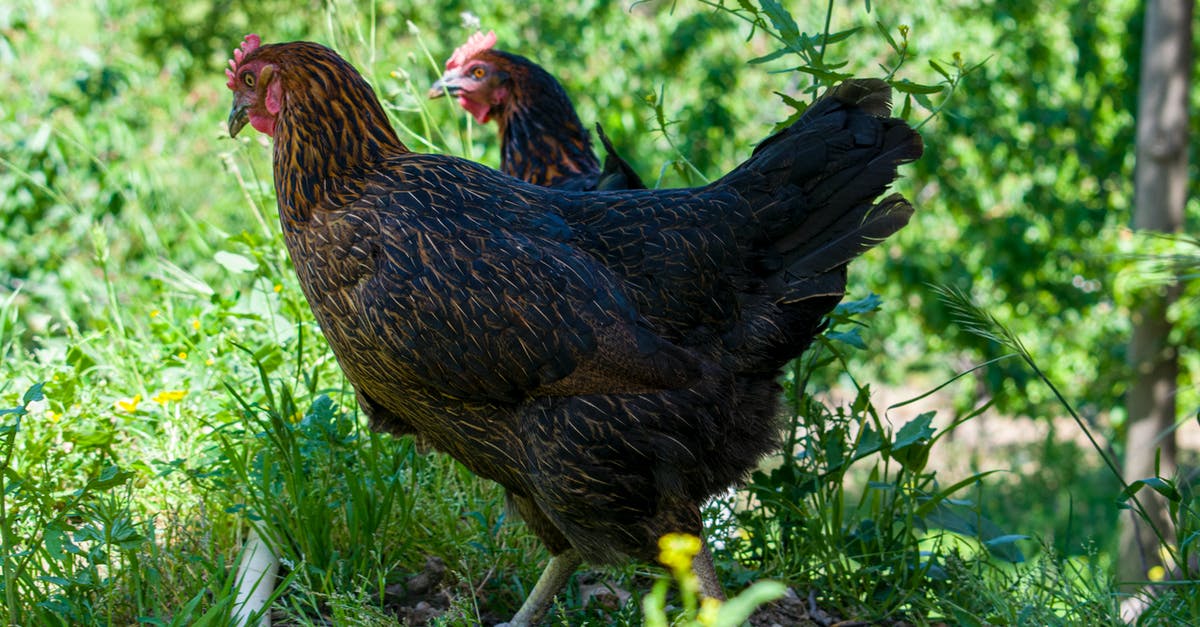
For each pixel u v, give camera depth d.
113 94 9.19
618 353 2.61
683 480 2.69
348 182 2.80
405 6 10.73
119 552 3.06
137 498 3.41
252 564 3.12
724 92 10.90
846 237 2.83
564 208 2.84
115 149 8.45
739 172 2.90
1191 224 9.91
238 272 4.43
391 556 3.23
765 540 3.41
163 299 4.81
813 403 3.49
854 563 3.34
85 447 3.44
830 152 2.84
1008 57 11.34
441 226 2.67
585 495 2.67
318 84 2.83
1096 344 11.84
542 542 3.06
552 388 2.64
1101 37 11.54
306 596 3.02
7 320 4.85
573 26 11.03
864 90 2.90
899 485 3.37
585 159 4.99
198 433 3.67
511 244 2.65
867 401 3.40
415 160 2.85
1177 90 9.46
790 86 11.49
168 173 9.17
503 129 5.09
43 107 8.45
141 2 12.08
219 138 4.55
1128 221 11.71
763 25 3.31
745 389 2.87
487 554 3.29
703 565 2.77
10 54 8.41
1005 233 11.56
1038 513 11.69
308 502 3.16
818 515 3.36
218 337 4.13
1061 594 3.04
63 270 7.09
